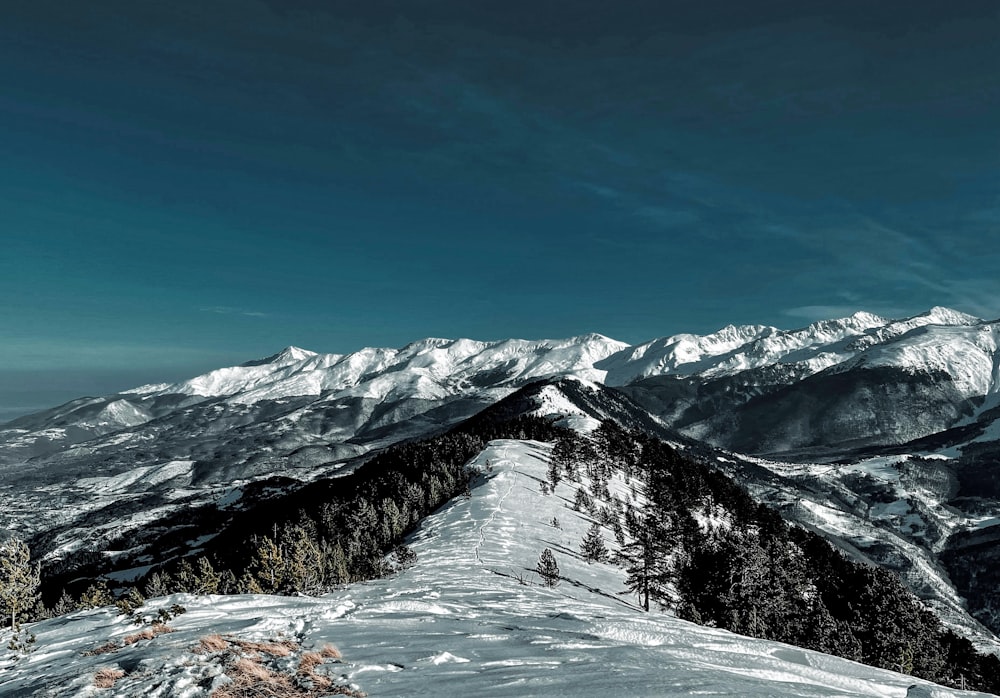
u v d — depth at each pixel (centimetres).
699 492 14688
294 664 1258
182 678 1120
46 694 1099
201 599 2481
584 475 14162
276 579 5216
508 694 984
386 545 9081
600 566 7862
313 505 14575
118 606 2278
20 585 2325
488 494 11338
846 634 5684
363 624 1908
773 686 1070
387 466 16862
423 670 1222
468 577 5644
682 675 1110
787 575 7619
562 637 1675
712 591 5497
